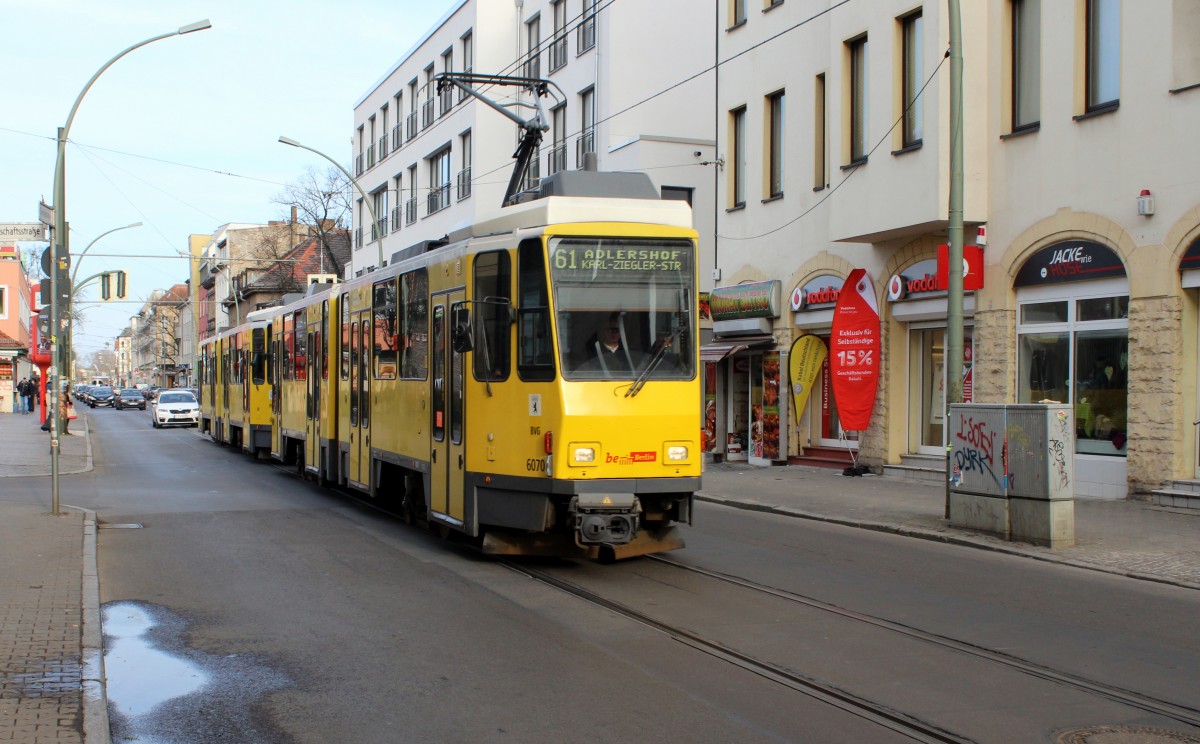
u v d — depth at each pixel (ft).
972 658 24.48
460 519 37.06
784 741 18.62
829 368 75.66
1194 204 47.98
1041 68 56.08
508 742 18.52
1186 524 44.83
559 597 31.19
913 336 67.46
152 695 21.54
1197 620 28.89
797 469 74.59
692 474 34.42
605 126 105.60
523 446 34.12
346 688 21.90
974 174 58.90
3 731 18.21
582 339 33.53
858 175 65.36
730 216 84.28
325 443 58.85
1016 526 41.52
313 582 33.42
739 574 35.24
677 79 107.76
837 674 22.94
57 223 60.29
